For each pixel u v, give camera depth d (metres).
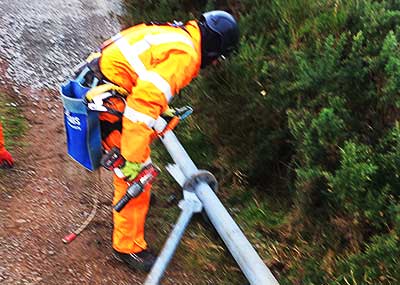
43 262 3.56
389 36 3.68
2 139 4.13
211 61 3.42
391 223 3.25
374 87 3.70
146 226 3.98
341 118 3.66
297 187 3.74
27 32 6.01
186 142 4.58
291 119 3.85
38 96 5.15
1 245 3.62
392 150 3.38
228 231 3.33
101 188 4.26
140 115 3.02
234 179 4.29
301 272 3.49
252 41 4.68
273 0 4.71
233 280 3.62
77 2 6.84
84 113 3.23
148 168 3.34
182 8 5.90
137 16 6.30
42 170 4.32
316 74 3.86
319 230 3.62
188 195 3.55
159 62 3.07
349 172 3.32
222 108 4.55
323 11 4.45
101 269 3.60
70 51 5.89
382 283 3.12
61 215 3.95
